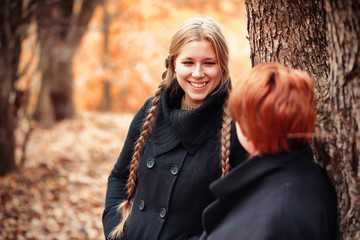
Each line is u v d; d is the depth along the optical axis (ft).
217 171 6.87
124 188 8.38
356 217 5.55
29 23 22.94
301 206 4.67
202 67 6.86
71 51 37.09
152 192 7.25
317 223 4.68
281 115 4.69
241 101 4.92
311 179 4.93
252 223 4.79
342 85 5.45
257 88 4.80
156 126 7.47
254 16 7.16
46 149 30.60
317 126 5.90
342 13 5.22
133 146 8.23
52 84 40.06
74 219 18.35
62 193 21.09
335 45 5.45
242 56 61.46
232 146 6.88
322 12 6.64
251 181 5.02
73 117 41.83
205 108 6.86
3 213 17.79
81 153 29.89
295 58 6.85
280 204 4.67
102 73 67.51
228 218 5.17
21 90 22.49
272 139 4.81
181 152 7.08
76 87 67.41
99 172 25.62
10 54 21.72
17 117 22.89
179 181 6.98
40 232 16.79
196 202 6.89
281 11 6.84
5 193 19.66
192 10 68.18
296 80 4.80
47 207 19.19
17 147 30.71
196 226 6.95
